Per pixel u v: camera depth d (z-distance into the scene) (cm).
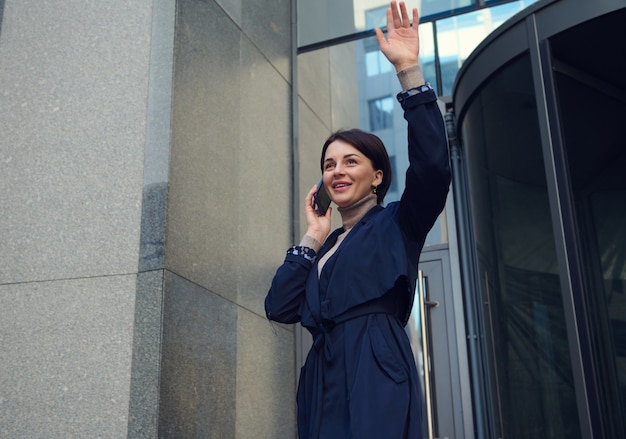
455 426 499
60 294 366
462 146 548
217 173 425
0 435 349
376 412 159
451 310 526
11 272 379
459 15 572
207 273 394
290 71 575
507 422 448
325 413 167
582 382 387
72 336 356
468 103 511
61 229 380
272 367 457
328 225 203
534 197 457
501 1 560
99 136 394
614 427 398
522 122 468
